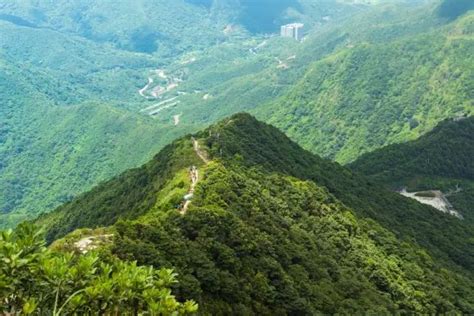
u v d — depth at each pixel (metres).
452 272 90.31
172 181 77.56
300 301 51.66
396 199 126.69
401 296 70.38
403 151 184.38
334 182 114.81
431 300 73.56
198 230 52.06
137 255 42.81
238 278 49.59
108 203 103.75
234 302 46.84
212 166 77.06
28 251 18.50
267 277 53.00
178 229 51.06
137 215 74.81
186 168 83.62
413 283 76.62
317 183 104.81
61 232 104.12
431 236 110.06
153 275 21.78
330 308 54.88
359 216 96.56
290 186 86.56
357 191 118.69
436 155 178.75
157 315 19.52
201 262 46.16
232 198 65.94
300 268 59.16
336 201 93.81
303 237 68.75
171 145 107.75
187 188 68.75
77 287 19.20
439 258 98.75
